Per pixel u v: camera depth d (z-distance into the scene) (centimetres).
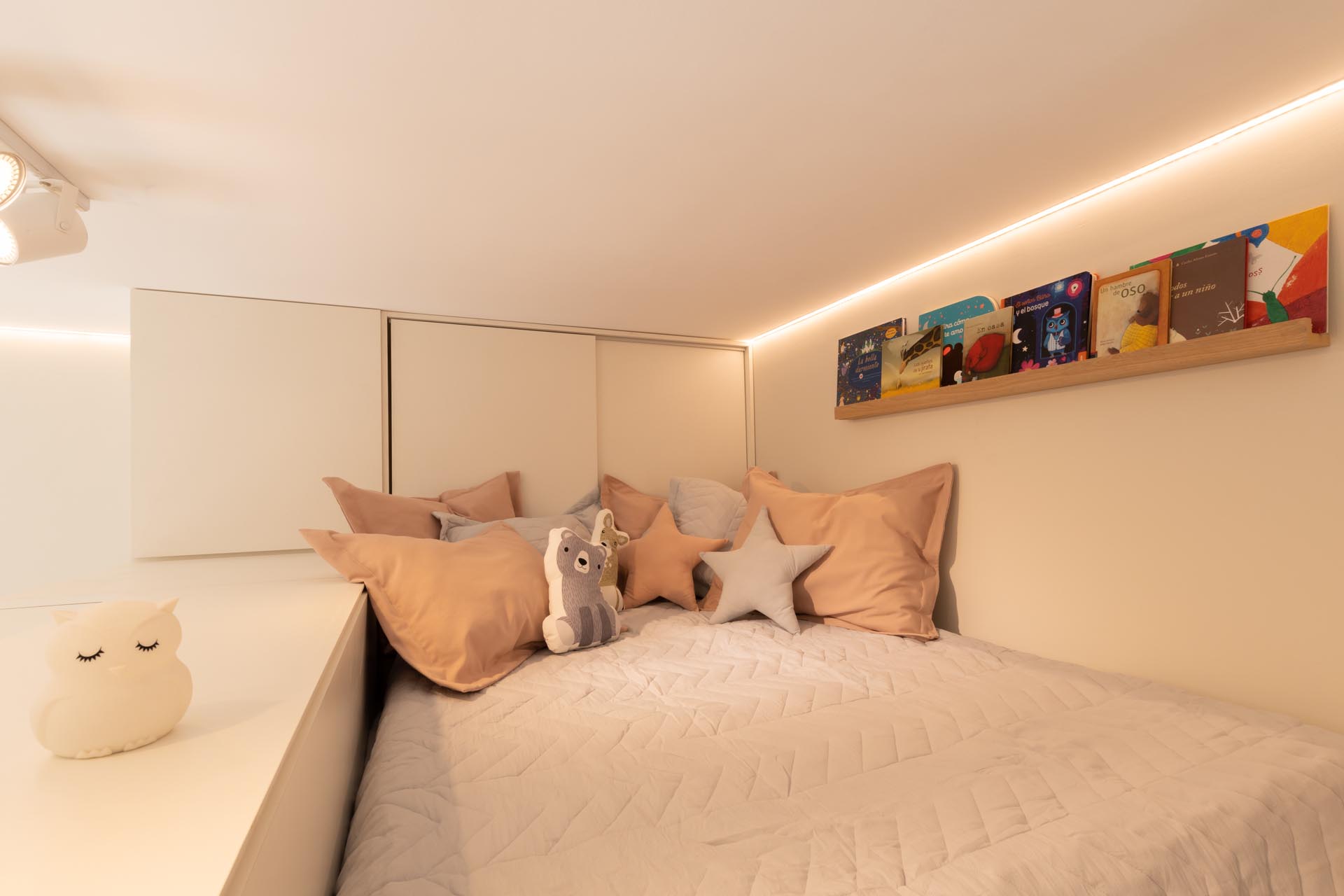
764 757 138
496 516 298
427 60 128
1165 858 103
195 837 52
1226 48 131
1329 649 149
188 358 265
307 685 94
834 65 133
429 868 100
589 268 254
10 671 103
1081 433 205
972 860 101
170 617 75
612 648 221
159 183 175
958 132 162
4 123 145
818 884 96
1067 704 166
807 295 299
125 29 116
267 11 112
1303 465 154
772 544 258
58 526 316
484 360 321
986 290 235
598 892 95
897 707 166
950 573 252
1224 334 160
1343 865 116
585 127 154
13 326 310
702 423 377
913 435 270
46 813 56
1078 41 128
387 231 211
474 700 175
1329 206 148
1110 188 194
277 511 275
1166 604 181
